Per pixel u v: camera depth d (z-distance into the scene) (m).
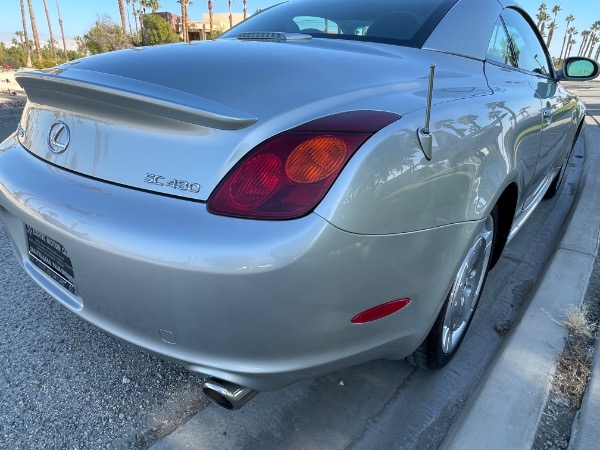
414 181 1.33
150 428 1.72
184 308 1.25
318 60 1.62
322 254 1.19
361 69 1.62
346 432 1.73
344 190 1.20
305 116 1.32
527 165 2.22
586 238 3.02
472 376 2.03
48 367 1.99
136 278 1.26
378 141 1.27
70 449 1.62
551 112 2.57
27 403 1.80
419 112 1.45
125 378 1.95
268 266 1.16
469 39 2.16
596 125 7.76
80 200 1.38
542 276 2.59
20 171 1.63
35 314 2.33
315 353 1.33
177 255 1.19
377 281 1.32
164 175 1.31
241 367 1.31
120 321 1.40
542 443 1.55
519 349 1.96
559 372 1.84
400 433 1.74
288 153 1.23
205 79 1.43
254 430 1.73
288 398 1.88
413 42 2.02
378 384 1.97
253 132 1.28
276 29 2.30
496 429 1.60
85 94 1.42
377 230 1.26
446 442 1.64
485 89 1.95
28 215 1.48
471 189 1.55
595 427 1.58
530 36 2.97
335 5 2.36
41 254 1.68
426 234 1.40
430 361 1.87
